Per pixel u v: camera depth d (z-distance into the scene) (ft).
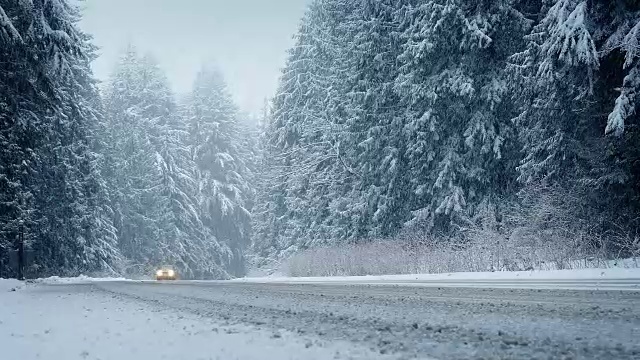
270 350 15.60
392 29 98.63
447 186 83.56
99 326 24.52
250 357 14.53
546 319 20.62
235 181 214.48
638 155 56.90
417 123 84.43
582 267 50.65
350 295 37.73
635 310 22.04
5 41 69.51
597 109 64.34
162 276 143.13
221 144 216.13
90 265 144.66
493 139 81.41
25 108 86.63
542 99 68.49
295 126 135.33
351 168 110.11
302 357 14.08
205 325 23.00
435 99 82.33
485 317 22.17
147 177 183.32
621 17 59.11
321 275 88.07
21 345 19.27
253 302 35.14
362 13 104.68
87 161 131.75
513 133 80.69
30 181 101.91
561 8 60.75
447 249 70.54
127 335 20.88
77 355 16.49
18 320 28.84
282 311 28.30
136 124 187.62
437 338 16.99
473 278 50.88
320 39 131.75
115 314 30.37
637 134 56.29
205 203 205.16
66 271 138.92
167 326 23.26
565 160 66.95
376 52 98.12
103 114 177.99
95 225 147.13
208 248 201.46
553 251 55.67
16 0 72.59
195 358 14.93
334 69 117.39
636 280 36.22
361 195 102.32
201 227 200.03
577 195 63.36
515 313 23.03
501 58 84.12
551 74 63.00
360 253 82.33
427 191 86.22
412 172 88.99
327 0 128.77
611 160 59.93
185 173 196.85
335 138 111.24
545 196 65.72
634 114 55.98
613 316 20.51
